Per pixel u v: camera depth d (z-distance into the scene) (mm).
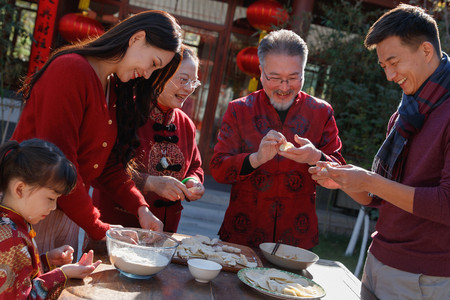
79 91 1583
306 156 1969
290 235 2188
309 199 2219
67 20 5836
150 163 2158
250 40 7164
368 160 5410
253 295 1544
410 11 1729
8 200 1396
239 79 7219
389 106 5426
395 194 1599
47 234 1763
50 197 1413
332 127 2268
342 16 5949
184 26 6957
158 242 1661
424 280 1741
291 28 6105
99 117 1694
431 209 1554
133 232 1668
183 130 2363
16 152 1375
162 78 1948
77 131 1610
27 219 1414
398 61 1729
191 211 5730
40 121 1554
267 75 2117
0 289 1273
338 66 5750
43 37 5930
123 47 1648
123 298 1374
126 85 1888
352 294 1783
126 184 1939
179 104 2203
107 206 2184
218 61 7074
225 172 2127
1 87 5891
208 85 7121
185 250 1784
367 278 1986
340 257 5246
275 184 2174
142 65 1678
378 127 5738
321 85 6121
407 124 1781
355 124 5777
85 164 1756
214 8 7004
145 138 2162
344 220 6355
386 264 1849
